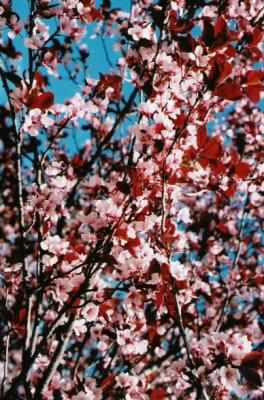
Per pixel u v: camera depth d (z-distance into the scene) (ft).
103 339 5.32
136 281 4.49
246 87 4.63
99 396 4.71
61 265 4.52
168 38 4.98
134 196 4.30
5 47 5.24
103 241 4.32
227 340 4.12
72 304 4.41
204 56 4.38
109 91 4.92
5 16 4.78
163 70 4.60
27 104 4.36
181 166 4.48
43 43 4.57
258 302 6.89
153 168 4.36
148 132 4.36
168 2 4.73
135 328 4.95
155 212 4.78
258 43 4.78
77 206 5.90
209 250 6.30
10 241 7.48
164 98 4.50
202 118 4.58
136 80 4.78
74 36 4.68
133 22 5.82
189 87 4.60
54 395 4.80
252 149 6.16
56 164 4.94
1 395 4.39
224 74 4.24
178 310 4.23
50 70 4.59
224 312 5.67
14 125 4.42
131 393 4.65
